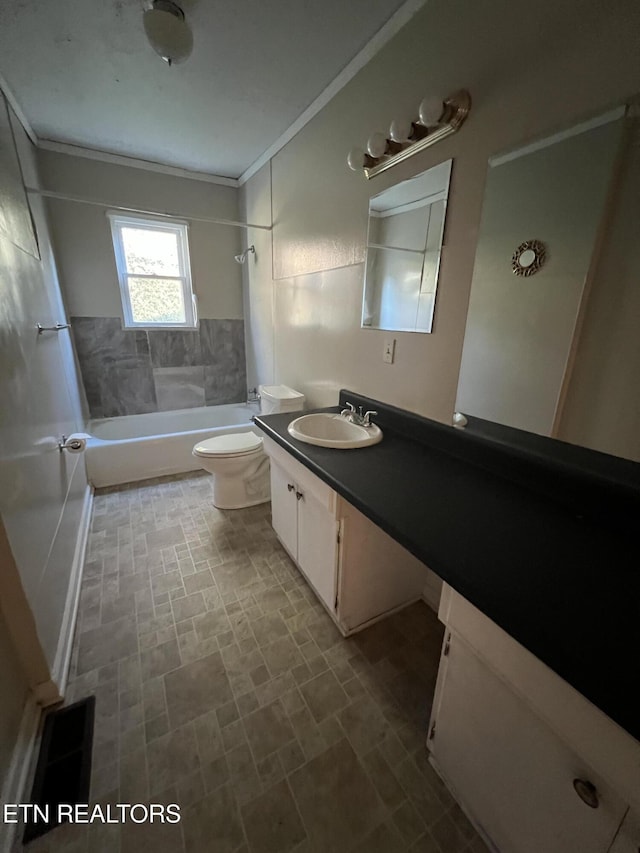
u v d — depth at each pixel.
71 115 2.20
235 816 0.96
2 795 0.91
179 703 1.23
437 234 1.37
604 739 0.56
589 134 0.91
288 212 2.47
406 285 1.54
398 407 1.67
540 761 0.71
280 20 1.42
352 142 1.75
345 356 2.02
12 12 1.41
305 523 1.65
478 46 1.14
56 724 1.16
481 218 1.20
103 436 3.15
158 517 2.38
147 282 3.33
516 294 1.12
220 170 3.11
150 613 1.61
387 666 1.38
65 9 1.40
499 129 1.12
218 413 3.71
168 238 3.33
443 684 0.95
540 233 1.04
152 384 3.49
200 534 2.20
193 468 3.06
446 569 0.75
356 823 0.95
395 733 1.15
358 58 1.61
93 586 1.76
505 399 1.19
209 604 1.66
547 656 0.57
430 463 1.30
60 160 2.72
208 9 1.36
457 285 1.32
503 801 0.82
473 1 1.13
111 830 0.93
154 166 2.98
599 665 0.54
